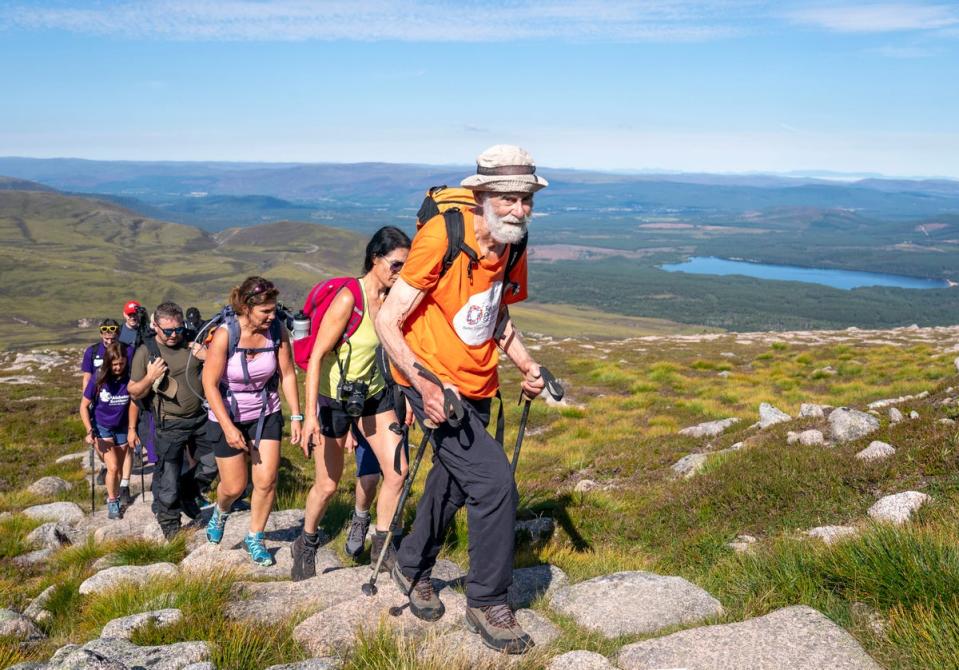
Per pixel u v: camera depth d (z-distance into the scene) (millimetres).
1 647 5285
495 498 4223
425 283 4078
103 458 10531
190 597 5422
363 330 5695
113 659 4203
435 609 4727
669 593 4934
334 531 7941
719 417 17797
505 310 4598
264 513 6727
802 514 7535
